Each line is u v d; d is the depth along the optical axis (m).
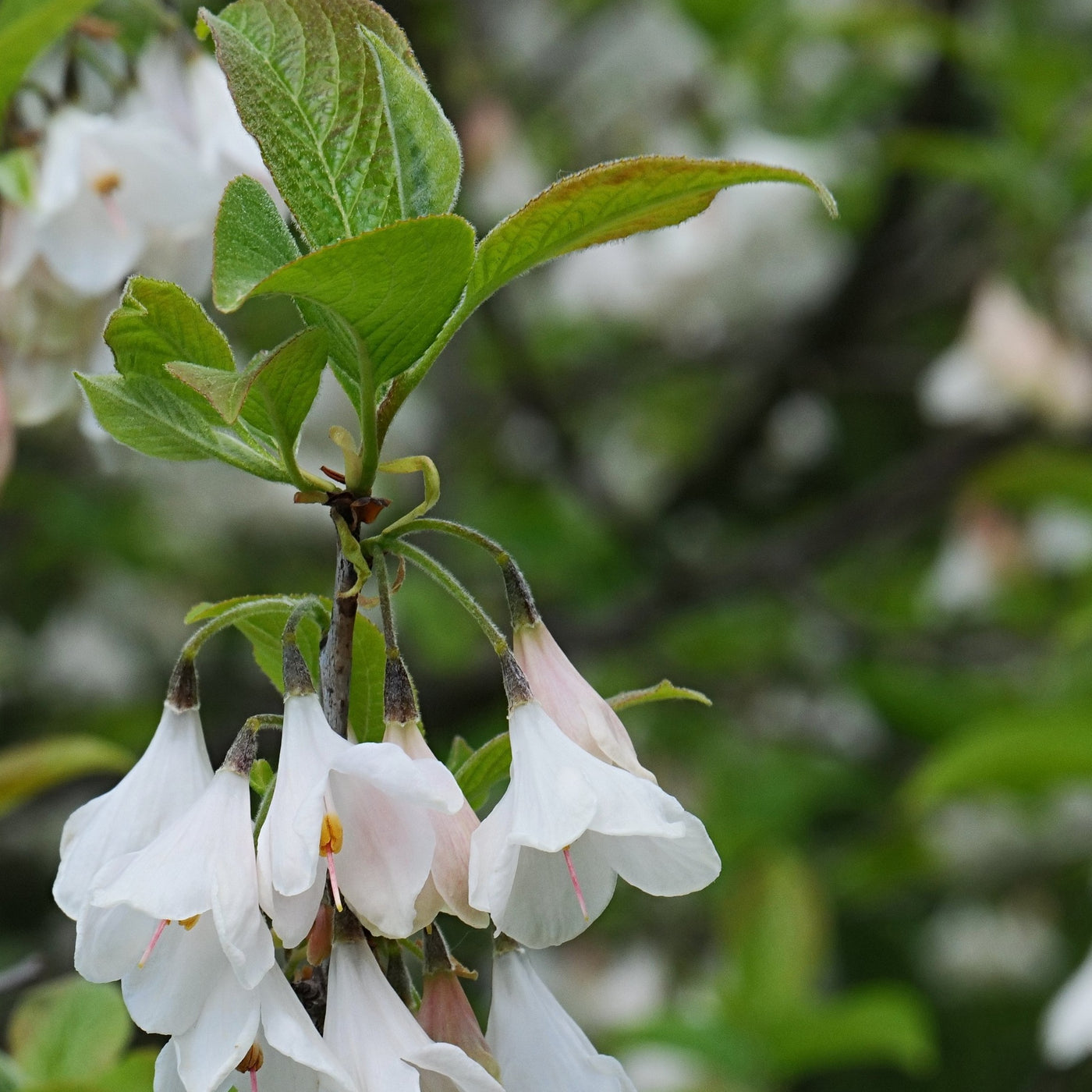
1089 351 6.31
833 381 8.08
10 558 7.81
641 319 7.68
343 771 1.63
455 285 1.78
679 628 8.41
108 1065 2.94
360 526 1.90
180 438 1.95
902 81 7.97
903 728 7.88
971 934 8.95
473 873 1.68
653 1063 5.88
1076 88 6.70
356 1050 1.69
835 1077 9.86
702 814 7.81
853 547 7.96
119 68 3.32
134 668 8.41
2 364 3.28
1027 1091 7.16
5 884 7.46
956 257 8.15
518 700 1.81
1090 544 7.81
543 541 8.25
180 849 1.67
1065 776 5.22
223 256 1.82
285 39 1.98
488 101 7.45
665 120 7.88
